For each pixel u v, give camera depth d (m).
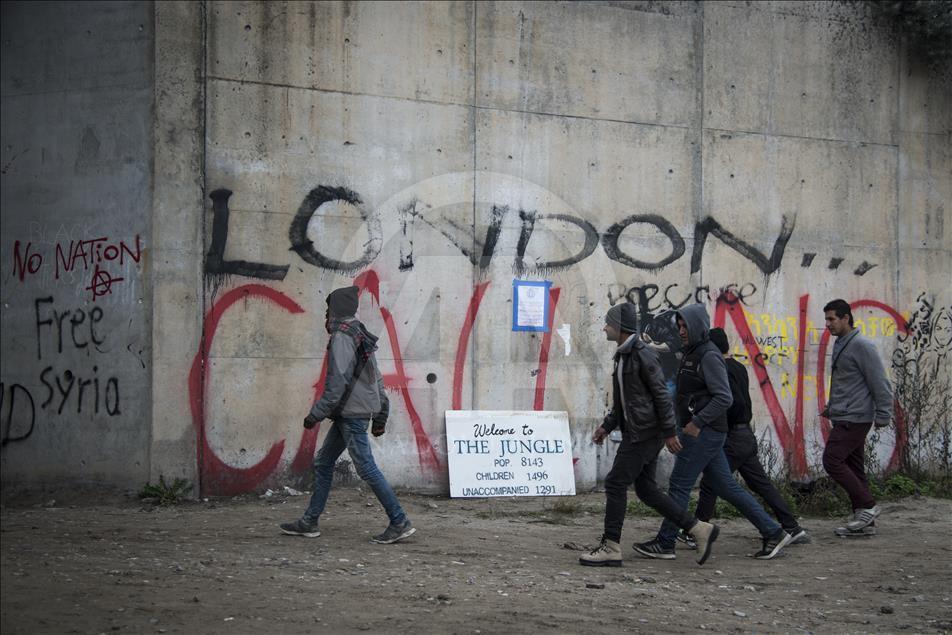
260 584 6.51
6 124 10.14
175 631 5.44
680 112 11.64
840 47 12.37
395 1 10.55
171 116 9.76
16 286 10.05
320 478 8.14
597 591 6.71
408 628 5.66
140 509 9.35
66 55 9.99
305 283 10.17
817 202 12.20
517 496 10.66
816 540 8.86
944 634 6.11
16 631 5.32
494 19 10.91
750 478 8.39
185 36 9.82
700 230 11.68
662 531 7.98
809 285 12.13
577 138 11.22
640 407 7.42
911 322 12.57
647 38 11.52
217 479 9.83
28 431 9.93
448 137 10.73
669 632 5.88
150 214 9.68
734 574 7.53
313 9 10.24
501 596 6.46
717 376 7.82
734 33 11.89
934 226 12.70
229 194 9.92
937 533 9.22
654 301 11.47
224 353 9.88
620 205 11.37
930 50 12.63
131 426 9.67
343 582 6.66
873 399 8.96
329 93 10.30
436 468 10.60
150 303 9.65
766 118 12.01
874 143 12.50
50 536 8.05
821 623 6.28
